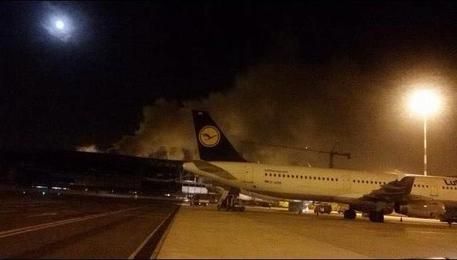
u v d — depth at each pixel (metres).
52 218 38.19
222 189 65.69
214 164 60.84
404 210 59.62
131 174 190.75
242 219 45.59
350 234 33.94
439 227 53.78
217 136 63.31
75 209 54.78
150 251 19.45
